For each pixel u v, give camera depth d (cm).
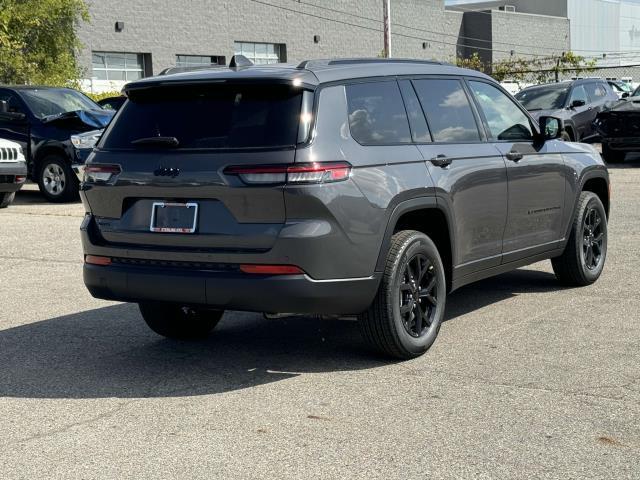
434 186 596
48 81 3198
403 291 581
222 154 533
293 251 519
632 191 1477
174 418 490
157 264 559
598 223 809
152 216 557
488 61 6362
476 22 6372
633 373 546
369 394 521
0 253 1046
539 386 526
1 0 2906
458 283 640
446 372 559
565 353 593
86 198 589
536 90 2105
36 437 466
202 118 553
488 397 509
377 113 580
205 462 427
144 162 557
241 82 543
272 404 509
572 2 7412
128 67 4428
